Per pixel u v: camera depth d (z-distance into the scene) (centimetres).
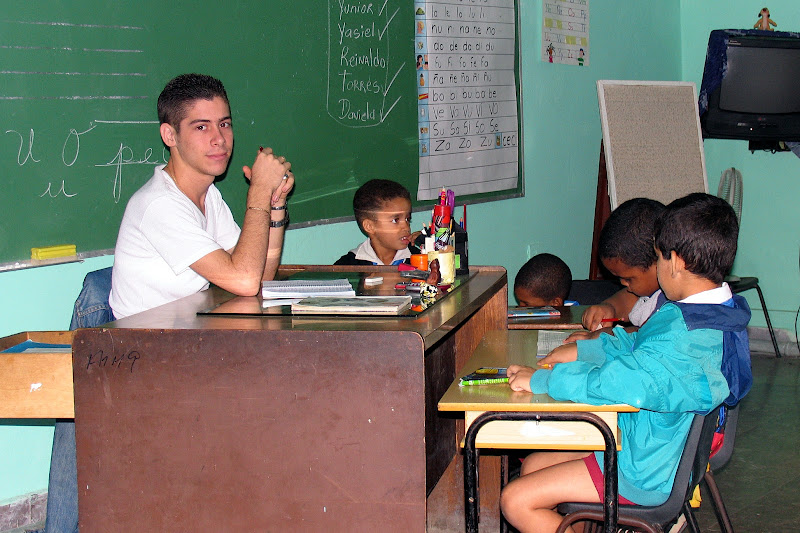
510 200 475
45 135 245
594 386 176
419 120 394
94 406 167
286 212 238
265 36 312
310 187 336
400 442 158
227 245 241
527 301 335
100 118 259
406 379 157
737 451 374
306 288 202
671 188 541
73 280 259
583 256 570
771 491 328
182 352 163
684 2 653
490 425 187
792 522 299
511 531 250
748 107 561
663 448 191
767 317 554
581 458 206
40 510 264
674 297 199
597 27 554
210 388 163
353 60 353
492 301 263
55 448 220
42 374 175
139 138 272
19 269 243
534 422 185
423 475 158
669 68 645
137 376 165
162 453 166
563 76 521
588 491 196
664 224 196
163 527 168
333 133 345
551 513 200
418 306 185
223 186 300
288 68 322
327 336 159
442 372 255
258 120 311
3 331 243
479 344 233
